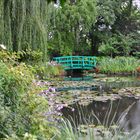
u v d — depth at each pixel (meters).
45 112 2.42
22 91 2.15
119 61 17.62
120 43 19.09
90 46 19.84
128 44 19.08
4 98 2.04
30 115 2.13
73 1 17.36
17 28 7.11
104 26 19.67
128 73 17.23
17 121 2.00
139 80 12.53
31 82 2.37
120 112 5.70
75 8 16.89
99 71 17.41
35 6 7.34
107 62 17.53
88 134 2.18
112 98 7.33
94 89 9.13
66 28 17.02
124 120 4.91
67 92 8.16
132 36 20.00
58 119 3.04
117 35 19.84
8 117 1.94
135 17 20.50
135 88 9.29
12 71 2.09
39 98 2.28
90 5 17.28
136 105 6.45
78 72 17.69
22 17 7.11
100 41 19.77
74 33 17.45
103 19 19.08
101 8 18.86
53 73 13.34
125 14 20.39
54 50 17.34
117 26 20.50
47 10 7.76
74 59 17.08
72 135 2.14
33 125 2.07
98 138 2.15
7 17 6.95
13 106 2.07
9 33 6.91
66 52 17.23
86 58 17.39
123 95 7.84
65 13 16.69
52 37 17.14
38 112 2.24
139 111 5.76
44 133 2.07
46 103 2.29
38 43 7.32
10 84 2.07
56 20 16.56
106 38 19.23
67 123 2.71
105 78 13.55
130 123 4.68
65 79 12.81
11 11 7.00
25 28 7.21
